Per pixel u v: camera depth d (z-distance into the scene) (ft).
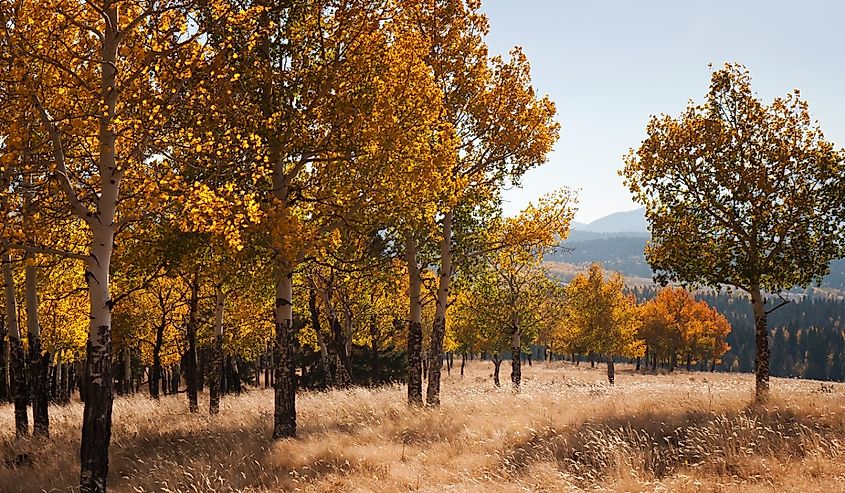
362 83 37.22
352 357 112.27
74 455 40.04
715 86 51.26
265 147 31.89
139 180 29.17
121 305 80.84
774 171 49.44
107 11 27.58
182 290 70.74
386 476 31.32
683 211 51.19
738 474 28.63
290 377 40.60
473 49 52.90
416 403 52.37
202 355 126.41
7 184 28.02
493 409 49.83
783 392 55.67
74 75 26.89
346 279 61.16
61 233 38.37
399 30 41.06
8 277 45.80
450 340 150.41
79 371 131.13
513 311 104.99
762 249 50.29
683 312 248.11
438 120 46.11
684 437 34.81
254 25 32.78
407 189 39.37
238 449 37.27
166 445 41.50
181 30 28.66
